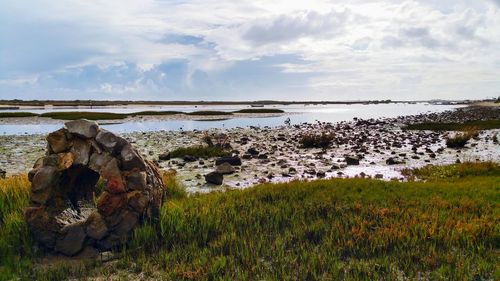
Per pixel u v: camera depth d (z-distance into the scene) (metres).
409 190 15.68
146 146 35.91
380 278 8.50
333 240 10.54
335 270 8.68
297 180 17.98
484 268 8.72
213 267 8.87
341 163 27.05
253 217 12.16
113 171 10.05
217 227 11.36
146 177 10.62
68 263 9.66
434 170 22.73
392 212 12.73
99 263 9.56
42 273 8.90
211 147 32.16
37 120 77.88
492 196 14.96
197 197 15.65
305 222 12.02
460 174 21.59
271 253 9.77
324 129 57.91
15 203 12.41
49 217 9.93
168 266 9.18
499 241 10.49
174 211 11.87
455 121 69.69
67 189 11.09
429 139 41.72
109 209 10.03
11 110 133.62
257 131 54.50
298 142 39.88
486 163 22.91
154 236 10.49
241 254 9.59
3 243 9.83
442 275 8.55
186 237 10.76
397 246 10.16
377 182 16.78
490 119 71.81
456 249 9.97
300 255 9.55
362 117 100.00
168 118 91.69
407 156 29.67
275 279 8.33
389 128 58.38
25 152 31.91
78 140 10.33
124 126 66.44
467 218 12.32
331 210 13.03
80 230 9.98
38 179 9.99
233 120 86.81
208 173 22.33
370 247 10.02
